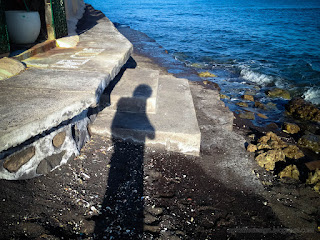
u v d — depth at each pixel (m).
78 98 3.11
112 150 3.78
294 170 3.97
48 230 2.33
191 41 19.47
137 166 3.56
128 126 3.98
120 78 5.14
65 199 2.74
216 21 34.16
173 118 4.30
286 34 23.66
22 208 2.43
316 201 3.46
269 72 11.56
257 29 26.77
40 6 5.62
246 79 10.55
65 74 3.97
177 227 2.73
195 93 7.08
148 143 3.98
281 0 94.06
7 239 2.13
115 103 4.40
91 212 2.69
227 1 95.44
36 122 2.50
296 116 7.21
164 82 5.98
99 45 6.27
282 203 3.36
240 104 7.72
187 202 3.11
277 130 6.29
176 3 80.88
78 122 3.56
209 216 2.96
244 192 3.46
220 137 4.81
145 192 3.14
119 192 3.06
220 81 10.03
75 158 3.39
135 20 32.97
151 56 12.27
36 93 3.20
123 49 5.94
